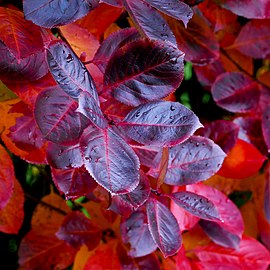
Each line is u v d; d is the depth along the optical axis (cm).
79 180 61
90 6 57
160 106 58
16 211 68
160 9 57
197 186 72
